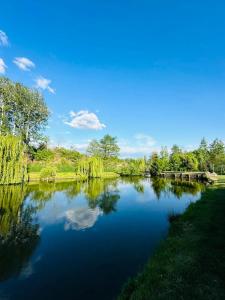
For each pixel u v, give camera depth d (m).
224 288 8.35
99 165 82.38
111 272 12.85
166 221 23.30
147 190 48.31
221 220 17.02
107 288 11.25
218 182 53.91
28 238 18.64
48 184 55.94
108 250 16.00
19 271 13.20
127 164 118.81
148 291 8.71
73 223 23.00
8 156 51.16
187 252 11.78
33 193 41.16
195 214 19.98
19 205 30.98
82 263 14.08
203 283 8.76
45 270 13.30
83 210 28.75
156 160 107.81
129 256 14.91
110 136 126.06
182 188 50.00
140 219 24.36
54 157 93.00
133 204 32.75
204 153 100.56
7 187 47.41
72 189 48.00
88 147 117.31
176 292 8.35
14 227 21.55
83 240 18.12
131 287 10.12
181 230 16.20
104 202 34.19
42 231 20.44
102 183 63.34
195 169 95.75
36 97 73.00
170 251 12.52
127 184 61.16
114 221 23.69
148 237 18.50
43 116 75.06
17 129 69.88
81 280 12.08
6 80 67.06
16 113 69.44
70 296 10.68
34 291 11.20
